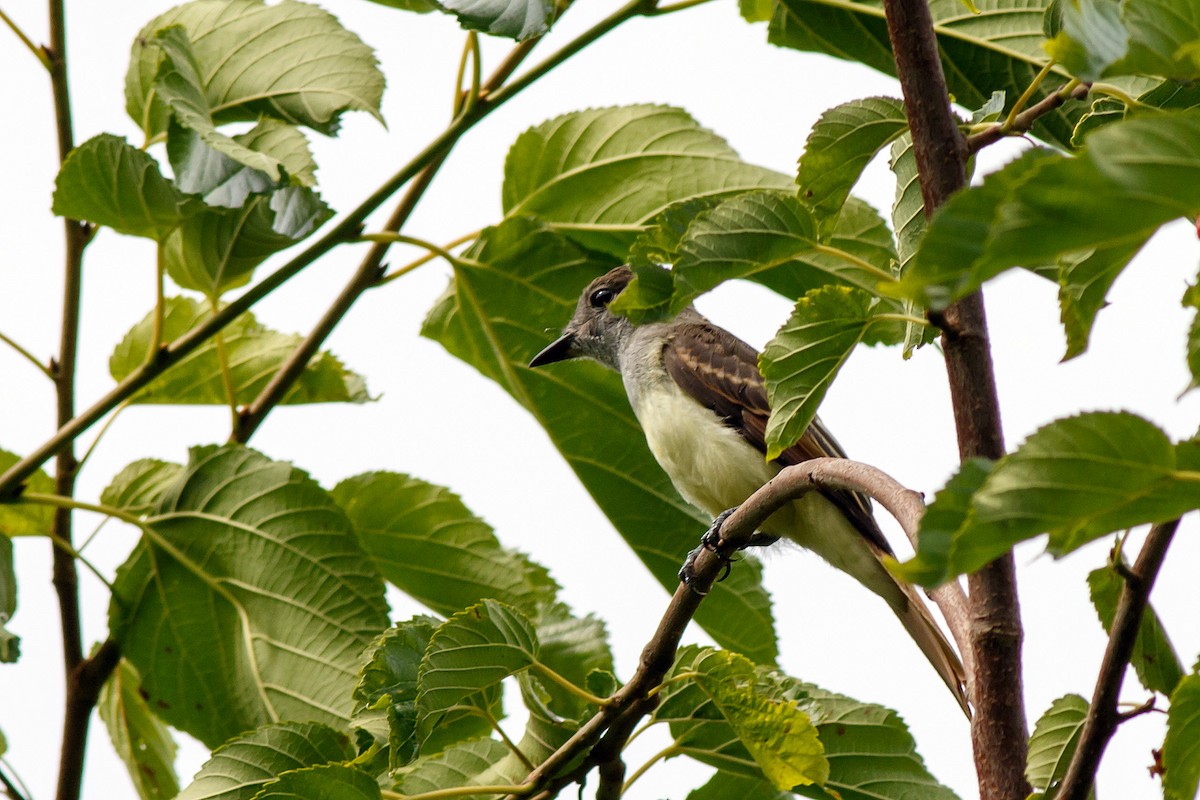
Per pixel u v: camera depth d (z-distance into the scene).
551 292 10.00
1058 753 5.96
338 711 8.76
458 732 8.18
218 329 8.91
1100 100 6.24
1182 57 3.57
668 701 7.38
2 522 9.41
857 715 7.87
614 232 9.70
